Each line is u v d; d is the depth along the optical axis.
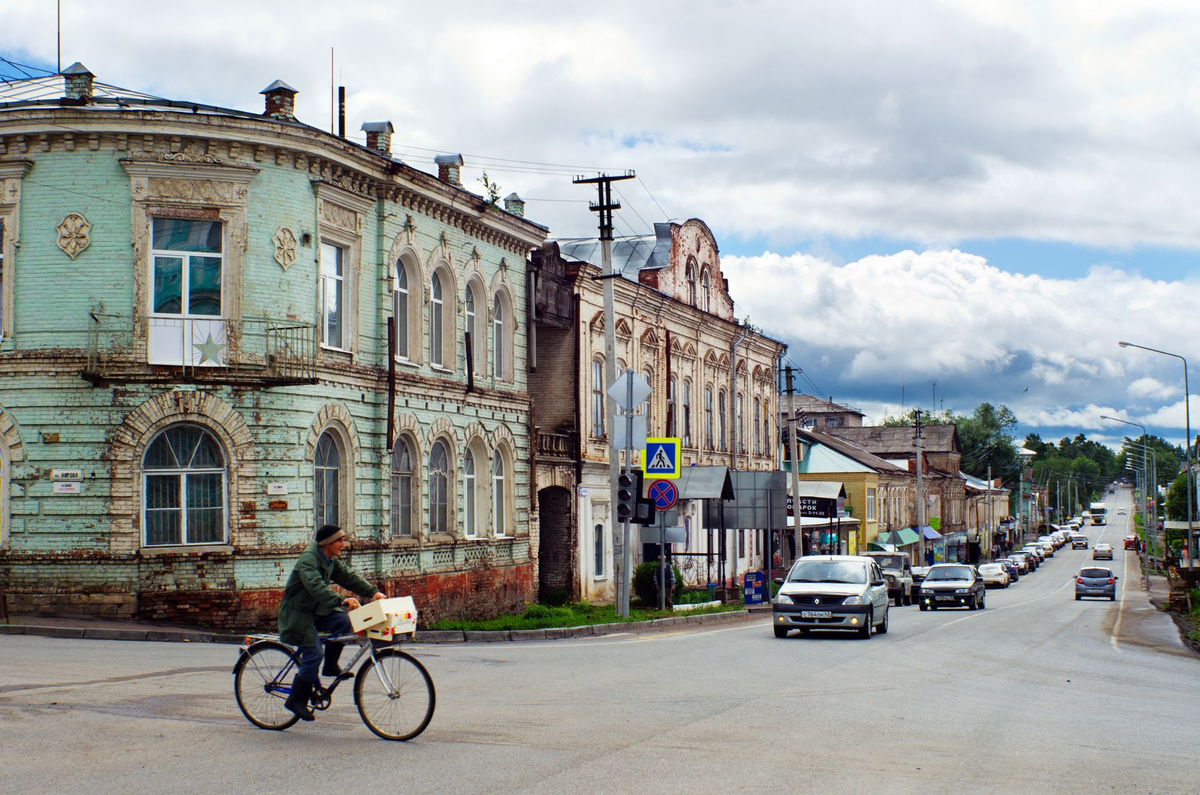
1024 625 32.66
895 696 14.80
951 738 11.56
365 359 26.47
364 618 10.55
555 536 36.66
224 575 22.91
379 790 8.65
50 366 22.61
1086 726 12.77
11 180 22.98
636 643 22.70
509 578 32.47
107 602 22.28
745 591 40.28
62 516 22.47
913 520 90.69
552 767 9.55
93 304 22.69
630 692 14.45
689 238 47.84
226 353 23.06
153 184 22.95
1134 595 63.94
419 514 28.28
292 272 24.06
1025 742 11.46
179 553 22.67
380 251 27.05
